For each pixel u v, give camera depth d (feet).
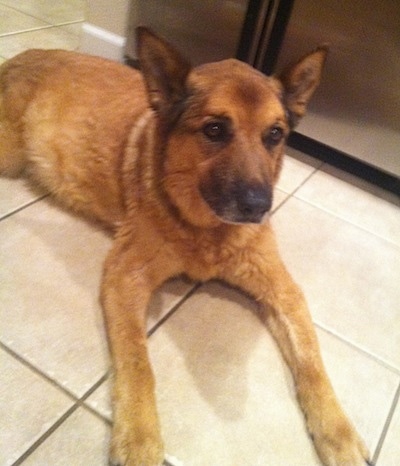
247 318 2.39
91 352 2.07
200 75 2.17
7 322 2.10
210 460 1.82
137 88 2.68
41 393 1.89
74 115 2.66
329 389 2.01
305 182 3.53
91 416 1.86
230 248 2.29
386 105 3.34
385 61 3.20
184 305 2.39
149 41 2.07
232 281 2.48
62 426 1.81
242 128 2.07
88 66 2.78
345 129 3.58
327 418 1.91
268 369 2.16
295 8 3.35
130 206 2.41
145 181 2.33
